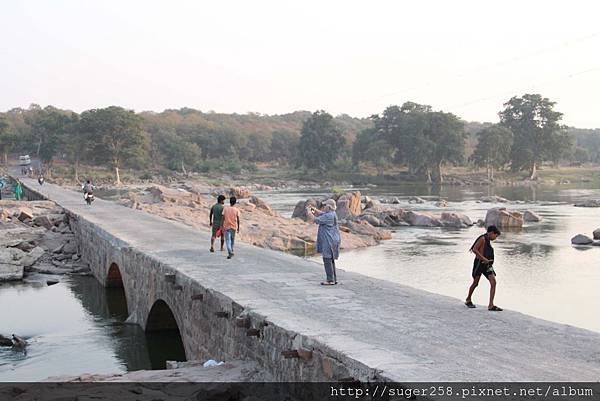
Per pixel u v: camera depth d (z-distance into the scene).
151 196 59.75
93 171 152.75
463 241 46.56
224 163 172.38
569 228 54.00
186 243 24.52
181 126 191.62
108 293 27.28
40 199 61.19
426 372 8.58
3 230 37.09
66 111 191.75
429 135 154.12
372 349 9.67
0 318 23.05
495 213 55.47
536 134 159.00
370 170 171.88
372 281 16.03
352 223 49.38
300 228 48.56
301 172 169.25
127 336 20.58
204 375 12.22
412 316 12.12
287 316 12.01
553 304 25.78
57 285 29.16
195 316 15.82
